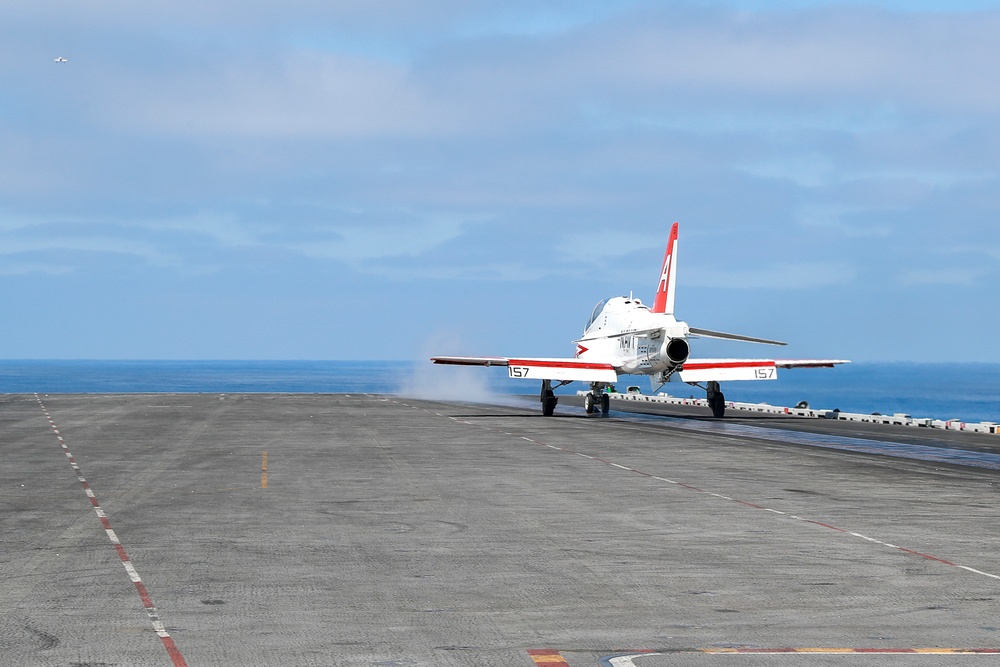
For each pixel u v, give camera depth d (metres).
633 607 19.33
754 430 67.00
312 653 16.27
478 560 23.66
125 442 54.34
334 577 21.81
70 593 20.28
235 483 37.47
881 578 21.84
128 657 15.98
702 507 32.03
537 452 49.97
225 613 18.75
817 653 16.41
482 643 16.89
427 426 67.94
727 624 18.12
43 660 15.81
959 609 19.23
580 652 16.42
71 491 35.19
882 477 40.38
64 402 100.75
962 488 36.97
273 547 25.12
